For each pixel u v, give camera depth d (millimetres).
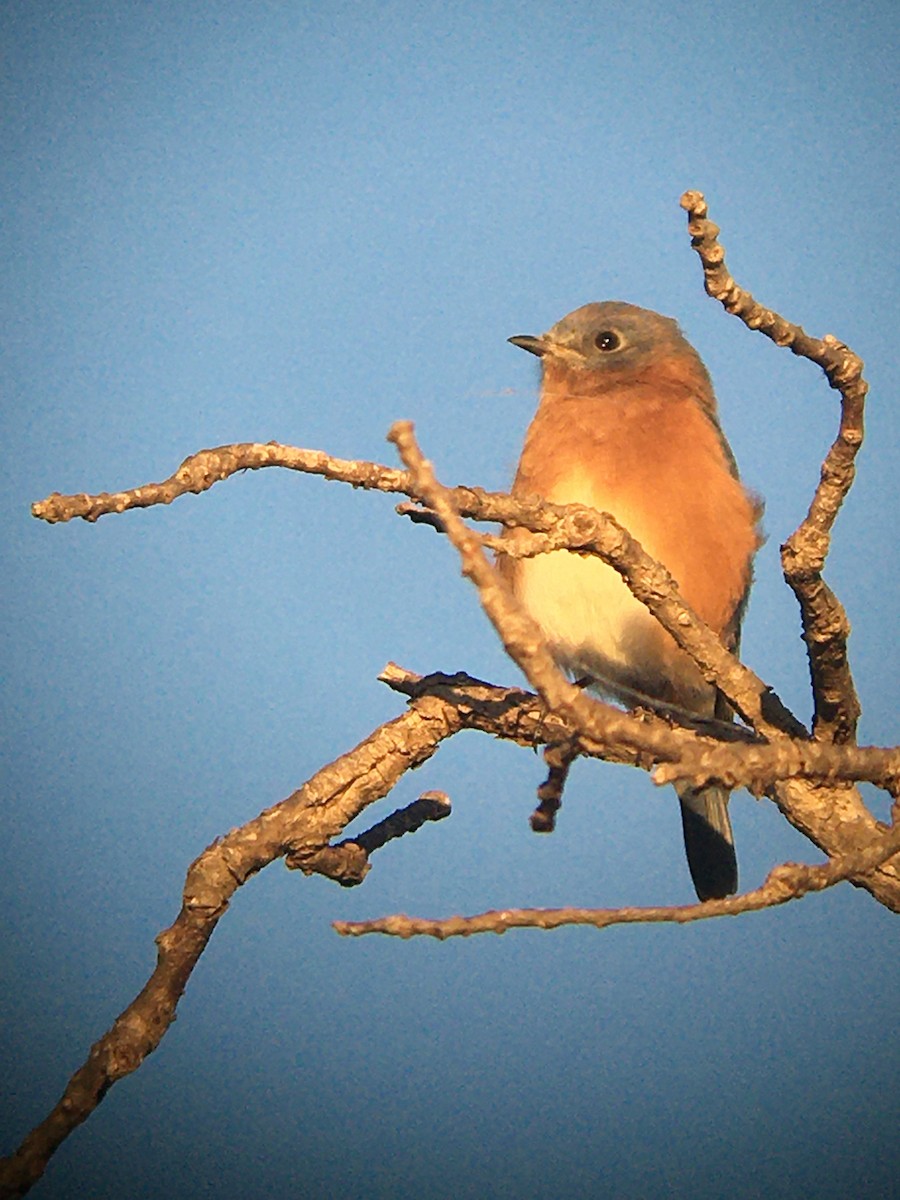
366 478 7137
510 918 5652
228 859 7719
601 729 5914
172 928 7512
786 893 5836
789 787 7797
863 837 7660
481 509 7422
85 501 6609
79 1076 7062
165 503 6754
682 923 5750
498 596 5664
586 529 7574
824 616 7480
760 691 8055
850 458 7125
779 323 6883
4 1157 6855
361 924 5590
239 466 6965
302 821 8039
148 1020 7242
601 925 5703
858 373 6941
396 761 8344
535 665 5770
